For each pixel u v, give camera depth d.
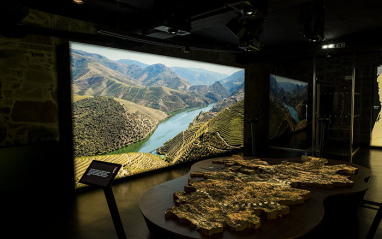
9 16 2.92
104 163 2.27
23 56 3.84
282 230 1.95
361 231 2.96
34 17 3.93
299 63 7.76
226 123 7.75
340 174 3.56
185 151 6.55
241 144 8.27
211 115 7.28
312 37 4.31
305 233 1.92
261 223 2.06
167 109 6.09
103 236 2.93
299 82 7.80
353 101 6.76
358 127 8.04
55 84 4.21
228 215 2.10
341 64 6.89
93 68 4.71
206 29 5.67
